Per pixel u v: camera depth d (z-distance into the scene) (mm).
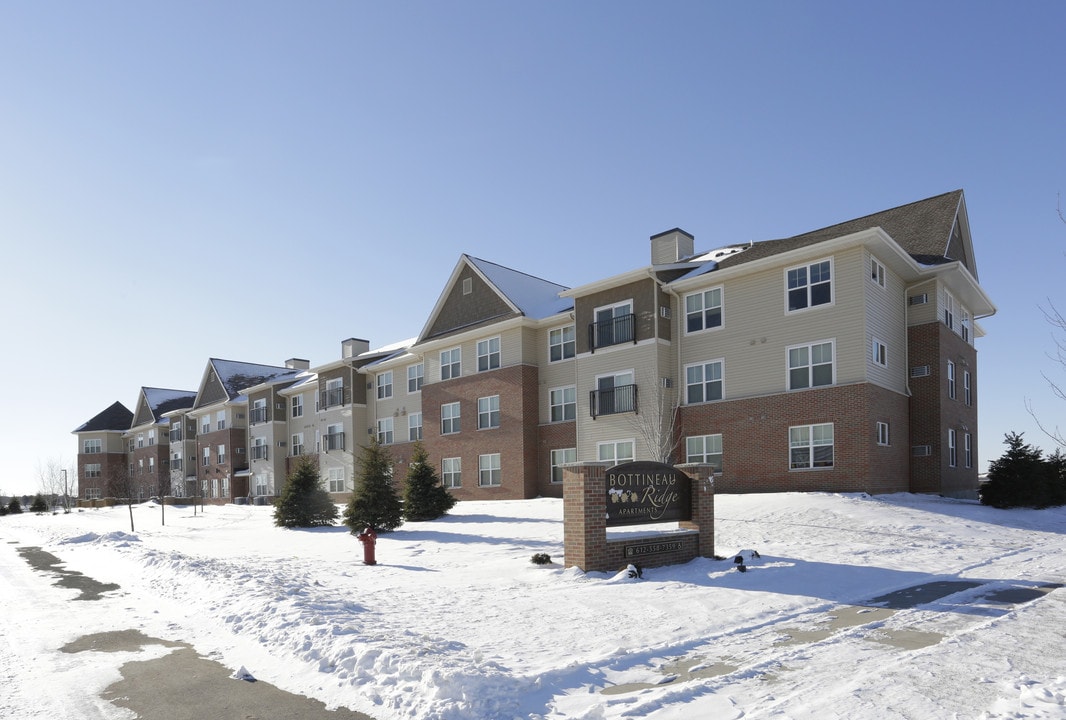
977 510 21172
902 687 5941
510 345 32750
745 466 24375
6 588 12164
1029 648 7125
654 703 5637
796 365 23438
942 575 11805
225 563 13719
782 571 11969
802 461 22969
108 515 43500
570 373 31000
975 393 29328
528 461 31500
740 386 24766
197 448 61562
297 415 50531
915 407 25094
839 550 14328
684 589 10484
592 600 9750
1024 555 14266
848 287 22328
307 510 25875
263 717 5625
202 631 8602
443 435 35875
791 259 23438
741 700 5707
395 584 11680
